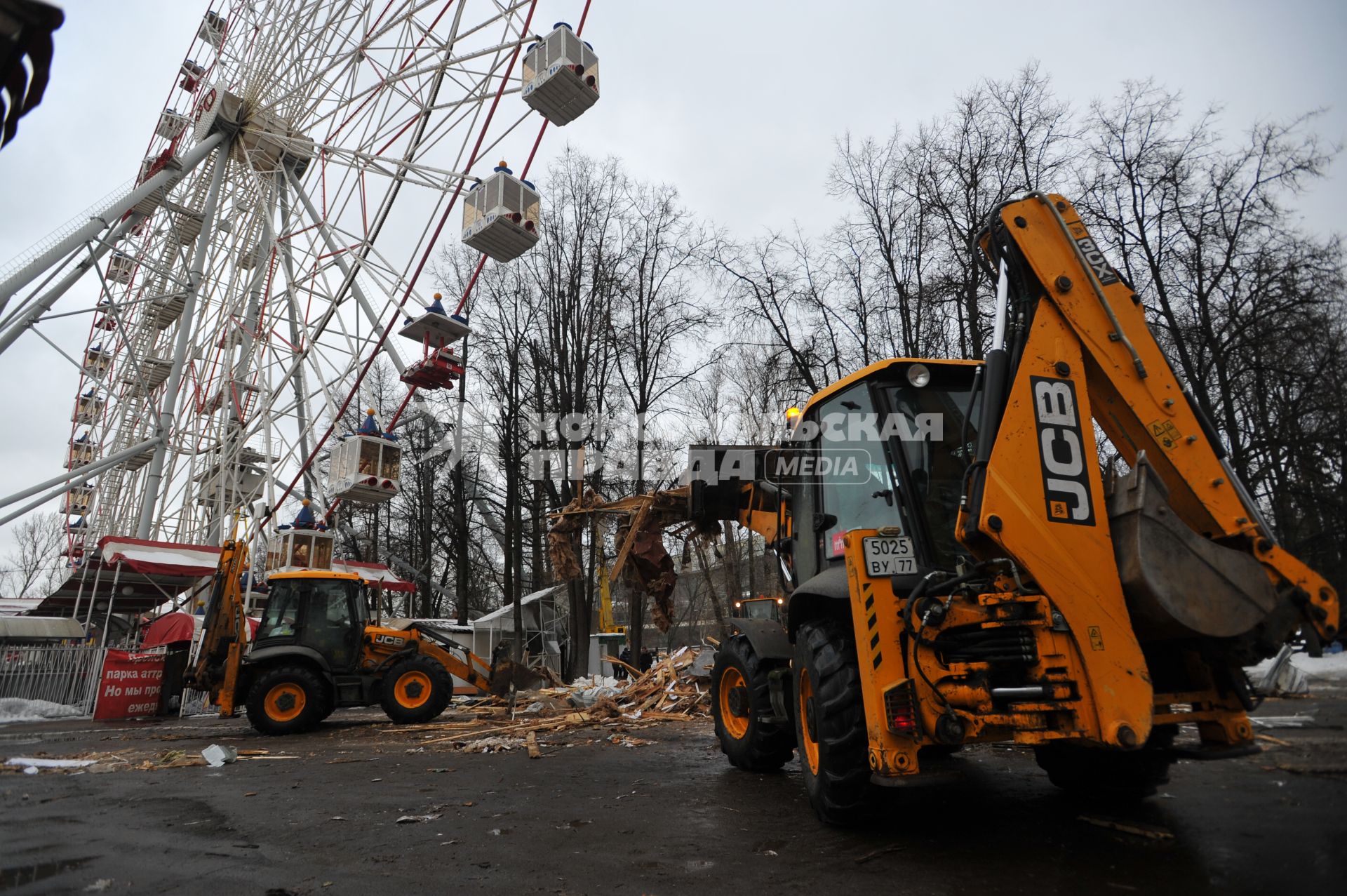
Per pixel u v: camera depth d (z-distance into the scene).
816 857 3.29
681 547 7.75
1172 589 2.95
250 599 16.06
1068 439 3.21
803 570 4.98
